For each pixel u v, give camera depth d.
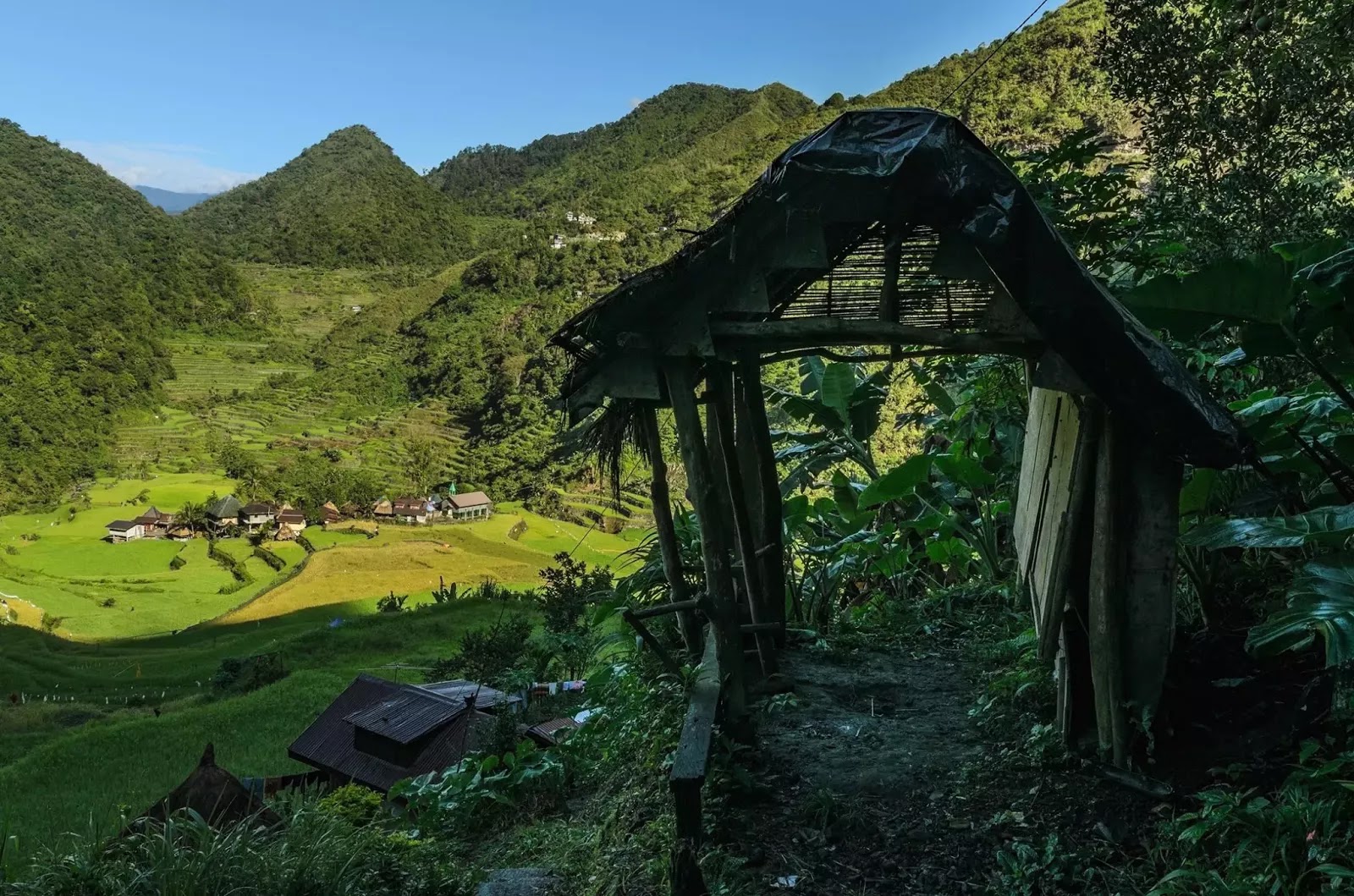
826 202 3.56
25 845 10.72
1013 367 6.68
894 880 3.30
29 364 155.62
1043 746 3.91
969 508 7.60
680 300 3.91
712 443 5.14
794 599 6.57
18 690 41.00
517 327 152.62
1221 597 4.57
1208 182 5.50
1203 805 3.33
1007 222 3.30
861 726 4.57
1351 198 5.59
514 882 4.15
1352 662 3.09
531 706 10.35
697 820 3.20
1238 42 5.34
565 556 13.13
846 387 7.79
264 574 83.00
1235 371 5.43
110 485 122.19
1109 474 3.59
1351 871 2.45
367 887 4.33
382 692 16.20
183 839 4.40
